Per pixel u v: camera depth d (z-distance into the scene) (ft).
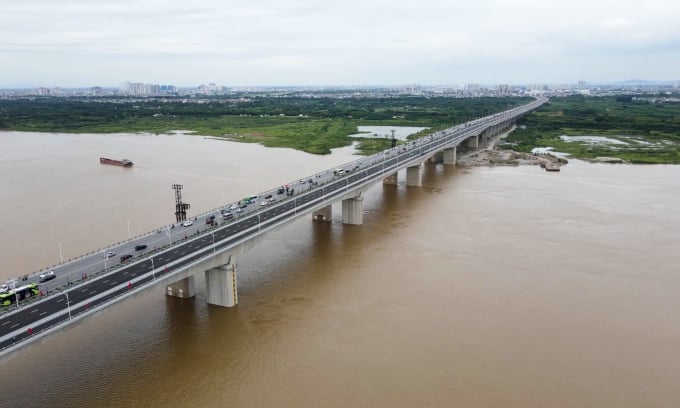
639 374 240.73
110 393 224.74
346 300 311.06
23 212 477.36
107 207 493.77
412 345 263.29
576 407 218.59
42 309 225.97
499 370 242.78
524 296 317.63
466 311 298.15
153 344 263.08
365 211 508.94
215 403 220.43
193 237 314.96
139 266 271.90
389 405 219.20
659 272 356.38
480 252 391.45
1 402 216.95
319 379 236.43
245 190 565.94
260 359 251.19
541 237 426.51
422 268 359.87
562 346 263.08
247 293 320.29
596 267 363.97
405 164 576.61
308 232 439.63
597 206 523.29
